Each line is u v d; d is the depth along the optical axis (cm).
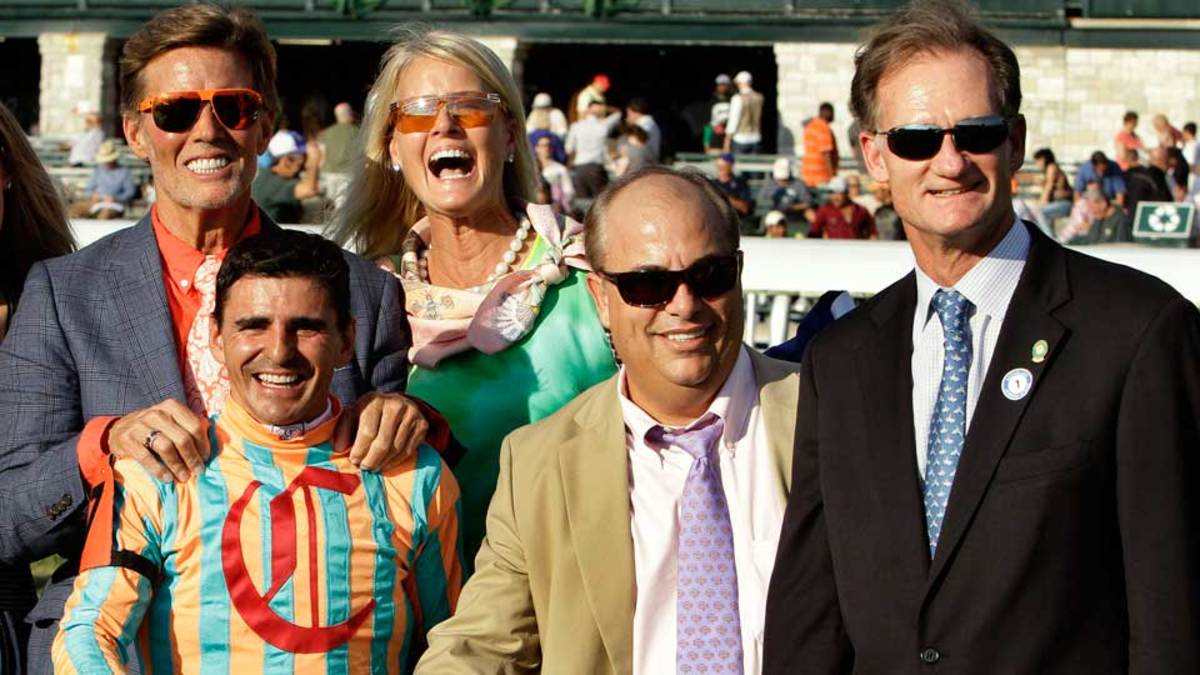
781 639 293
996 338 284
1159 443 264
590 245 311
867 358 295
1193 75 2272
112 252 351
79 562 332
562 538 308
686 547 304
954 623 272
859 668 285
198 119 342
